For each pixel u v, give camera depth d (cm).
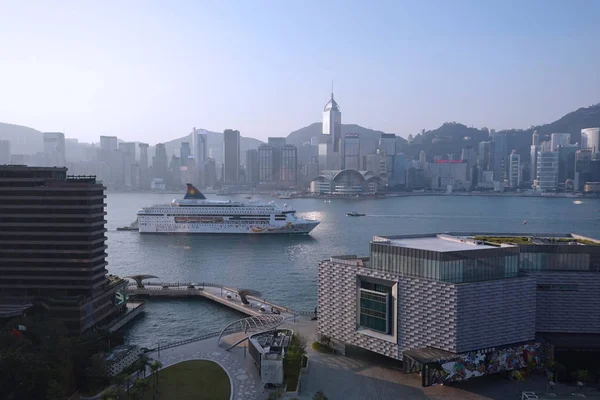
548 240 13988
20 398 9806
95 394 10556
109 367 11038
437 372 10138
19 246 14725
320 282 12812
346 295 12200
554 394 9800
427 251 10875
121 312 16525
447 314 10456
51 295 14762
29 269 14738
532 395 9700
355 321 12031
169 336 14962
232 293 18838
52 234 14662
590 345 11275
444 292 10469
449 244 12781
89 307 14512
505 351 10812
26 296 14725
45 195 14600
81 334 13988
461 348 10419
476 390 10388
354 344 12050
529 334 11231
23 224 14638
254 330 14088
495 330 10794
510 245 12325
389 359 12025
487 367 10662
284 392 10175
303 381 10775
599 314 11756
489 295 10662
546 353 11125
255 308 16912
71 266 14738
